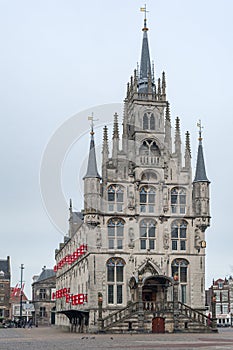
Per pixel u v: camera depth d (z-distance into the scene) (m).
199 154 76.94
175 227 74.88
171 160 76.50
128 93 80.06
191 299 73.06
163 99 77.88
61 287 105.62
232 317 155.62
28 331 85.12
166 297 71.94
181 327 67.31
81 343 44.78
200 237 74.88
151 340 48.22
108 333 66.06
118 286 72.00
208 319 68.62
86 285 73.38
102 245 72.25
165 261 73.38
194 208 75.44
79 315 77.62
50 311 151.00
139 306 66.81
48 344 43.97
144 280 68.88
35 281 165.88
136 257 72.88
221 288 163.12
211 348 35.62
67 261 88.75
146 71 80.62
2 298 150.50
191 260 74.19
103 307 70.69
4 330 92.56
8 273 153.12
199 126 77.88
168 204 75.06
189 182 76.31
